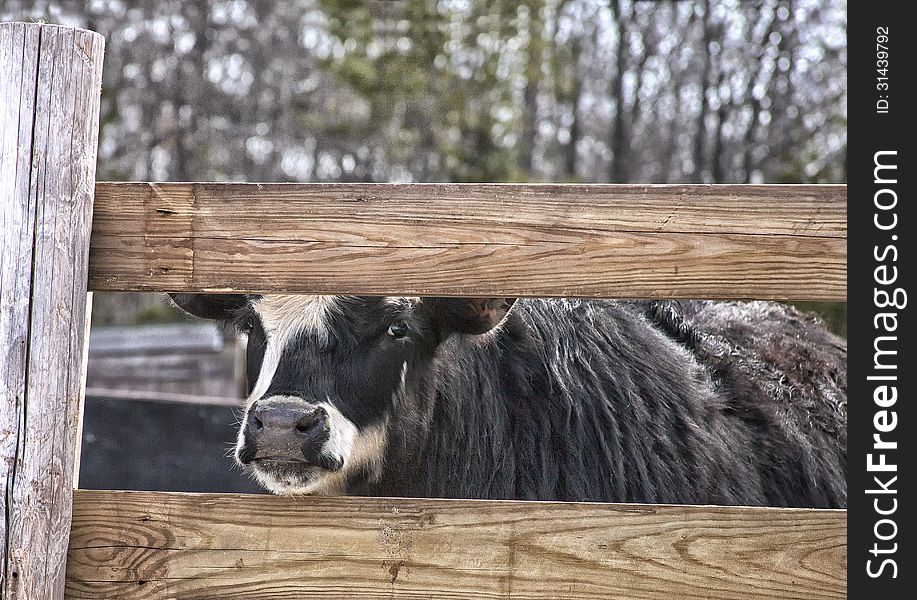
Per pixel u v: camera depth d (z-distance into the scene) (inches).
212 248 73.2
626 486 105.5
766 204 69.6
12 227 72.2
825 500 122.3
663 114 581.3
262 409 86.0
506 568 71.1
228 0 516.4
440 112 504.4
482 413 106.2
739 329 140.6
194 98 500.4
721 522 70.0
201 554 73.0
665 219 70.2
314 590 72.1
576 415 107.3
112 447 186.2
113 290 74.3
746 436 119.0
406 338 95.9
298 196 72.2
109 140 486.3
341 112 498.6
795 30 516.4
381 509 71.8
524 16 527.5
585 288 70.8
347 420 90.2
